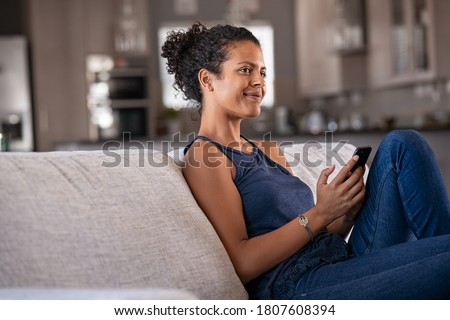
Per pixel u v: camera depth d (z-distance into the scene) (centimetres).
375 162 231
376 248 228
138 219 196
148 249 193
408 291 199
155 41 1107
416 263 200
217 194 223
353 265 213
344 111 1068
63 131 1005
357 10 918
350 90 958
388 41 845
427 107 848
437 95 825
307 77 1090
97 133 1012
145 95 1020
